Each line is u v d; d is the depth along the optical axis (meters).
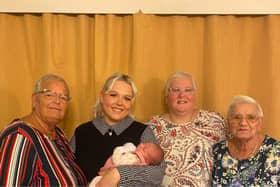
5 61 2.14
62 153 1.54
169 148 1.81
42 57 2.13
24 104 2.17
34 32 2.16
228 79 2.16
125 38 2.15
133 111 2.09
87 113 2.14
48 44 2.08
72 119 2.15
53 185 1.39
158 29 2.16
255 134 1.64
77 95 2.16
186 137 1.83
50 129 1.60
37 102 1.54
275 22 2.08
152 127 1.89
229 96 2.16
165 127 1.87
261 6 2.08
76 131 1.79
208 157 1.78
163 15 2.16
